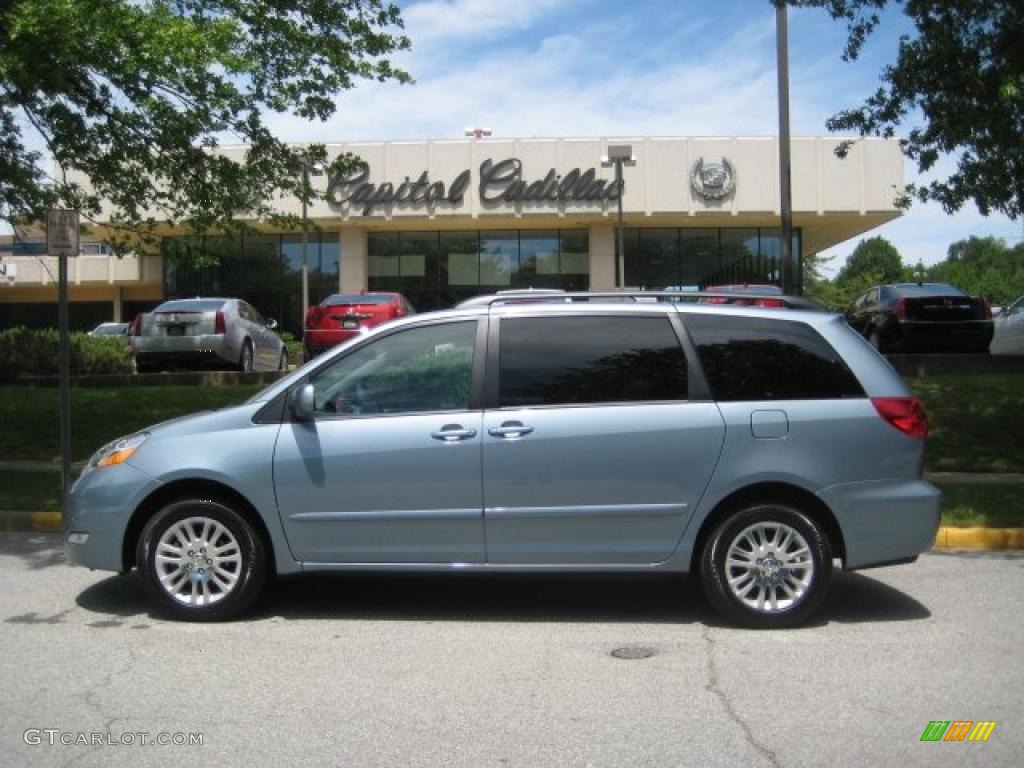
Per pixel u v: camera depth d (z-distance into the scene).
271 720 4.59
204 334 16.89
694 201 31.14
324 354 6.30
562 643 5.81
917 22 10.86
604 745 4.30
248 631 6.03
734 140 31.12
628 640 5.86
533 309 6.27
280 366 20.27
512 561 6.05
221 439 6.11
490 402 6.08
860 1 11.36
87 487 6.21
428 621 6.28
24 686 5.05
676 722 4.56
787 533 5.99
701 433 5.96
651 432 5.96
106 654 5.57
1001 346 20.50
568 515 5.98
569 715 4.65
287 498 6.05
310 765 4.11
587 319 6.22
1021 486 10.17
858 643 5.77
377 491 6.03
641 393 6.07
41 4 9.05
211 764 4.12
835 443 5.97
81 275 40.44
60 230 9.29
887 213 30.91
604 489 5.98
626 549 6.01
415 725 4.54
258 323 18.84
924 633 5.98
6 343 17.30
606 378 6.11
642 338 6.17
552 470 5.97
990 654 5.56
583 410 6.02
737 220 32.31
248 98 11.47
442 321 6.27
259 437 6.10
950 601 6.73
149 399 14.59
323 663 5.43
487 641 5.85
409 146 31.48
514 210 31.41
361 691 4.98
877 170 30.84
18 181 11.62
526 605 6.66
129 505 6.11
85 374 17.91
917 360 16.11
